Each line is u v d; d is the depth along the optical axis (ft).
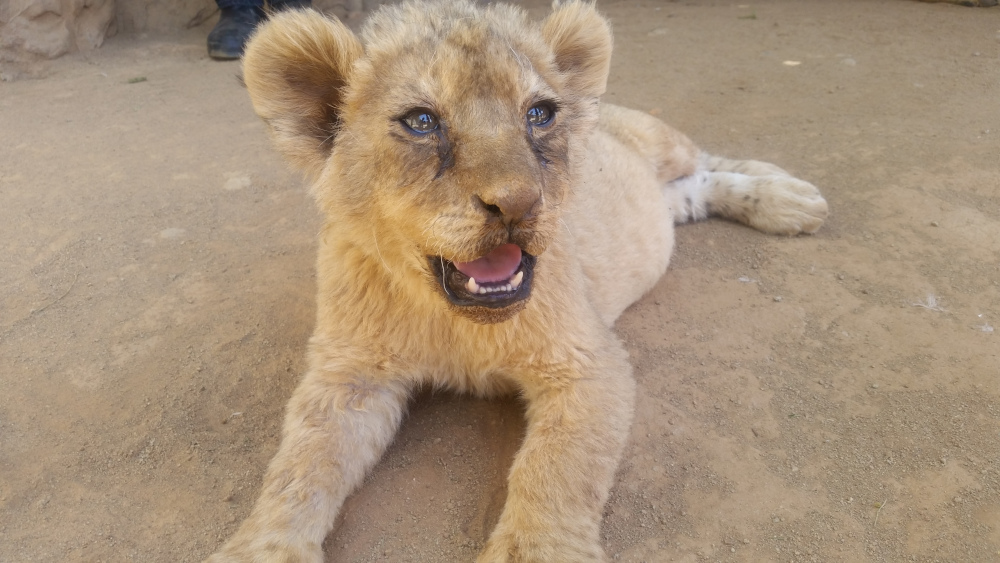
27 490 1.34
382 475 1.37
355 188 1.25
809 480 1.33
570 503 1.21
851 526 1.23
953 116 2.92
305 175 1.35
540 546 1.14
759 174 2.38
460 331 1.39
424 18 1.24
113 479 1.36
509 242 1.10
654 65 3.87
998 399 1.49
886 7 4.68
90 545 1.23
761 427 1.45
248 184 2.61
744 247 2.13
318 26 1.25
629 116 2.26
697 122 3.06
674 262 2.07
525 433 1.45
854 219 2.21
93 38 4.27
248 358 1.69
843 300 1.84
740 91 3.40
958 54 3.69
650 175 2.06
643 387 1.57
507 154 1.08
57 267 2.09
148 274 2.05
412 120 1.15
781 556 1.19
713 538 1.22
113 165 2.80
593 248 1.67
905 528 1.23
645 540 1.22
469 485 1.34
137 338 1.77
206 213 2.40
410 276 1.31
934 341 1.67
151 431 1.47
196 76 3.92
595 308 1.57
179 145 2.98
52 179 2.68
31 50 3.96
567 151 1.30
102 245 2.21
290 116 1.28
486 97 1.13
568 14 1.39
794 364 1.62
